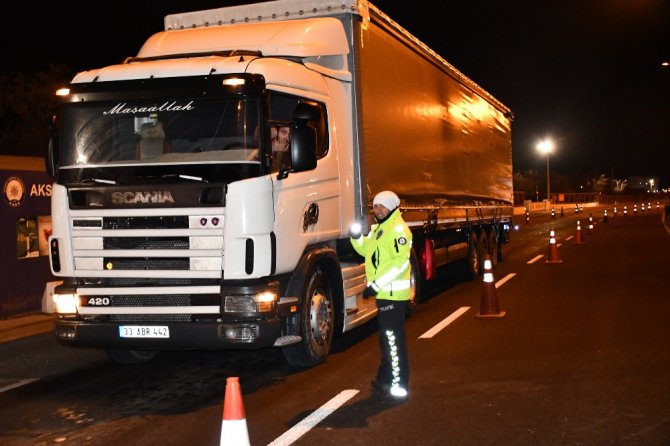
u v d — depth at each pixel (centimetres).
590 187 12362
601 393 691
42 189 1288
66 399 746
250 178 716
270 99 753
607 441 562
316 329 832
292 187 773
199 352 952
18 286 1247
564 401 668
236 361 893
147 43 924
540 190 10031
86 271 748
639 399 669
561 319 1083
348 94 929
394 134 1072
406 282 689
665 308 1152
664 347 877
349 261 952
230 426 441
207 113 738
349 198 907
